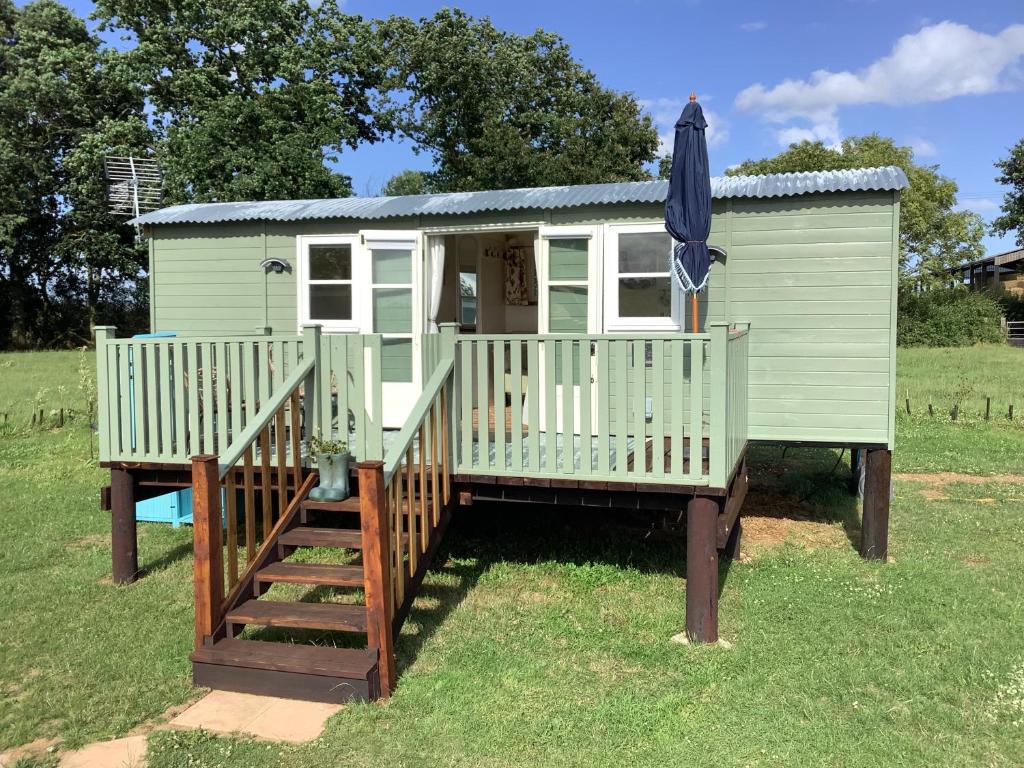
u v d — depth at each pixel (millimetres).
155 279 8641
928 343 35406
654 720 3854
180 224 8430
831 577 6223
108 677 4379
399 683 4262
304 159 22922
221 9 24609
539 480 5184
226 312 8445
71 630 5105
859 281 6582
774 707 4023
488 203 7352
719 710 3984
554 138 30219
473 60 28766
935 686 4258
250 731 3771
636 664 4570
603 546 7000
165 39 24203
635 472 4969
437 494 5109
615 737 3703
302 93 24766
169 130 23719
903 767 3463
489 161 27750
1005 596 5719
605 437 5004
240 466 5750
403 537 4734
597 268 6977
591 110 30281
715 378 4719
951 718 3895
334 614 4398
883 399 6582
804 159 35062
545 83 30797
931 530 7664
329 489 5258
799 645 4840
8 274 32688
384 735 3699
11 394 17234
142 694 4168
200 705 4059
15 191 28625
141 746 3666
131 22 24547
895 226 6473
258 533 7641
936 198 38406
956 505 8680
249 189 21953
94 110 26922
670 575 6281
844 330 6637
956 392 17172
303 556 6672
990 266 45188
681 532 7480
